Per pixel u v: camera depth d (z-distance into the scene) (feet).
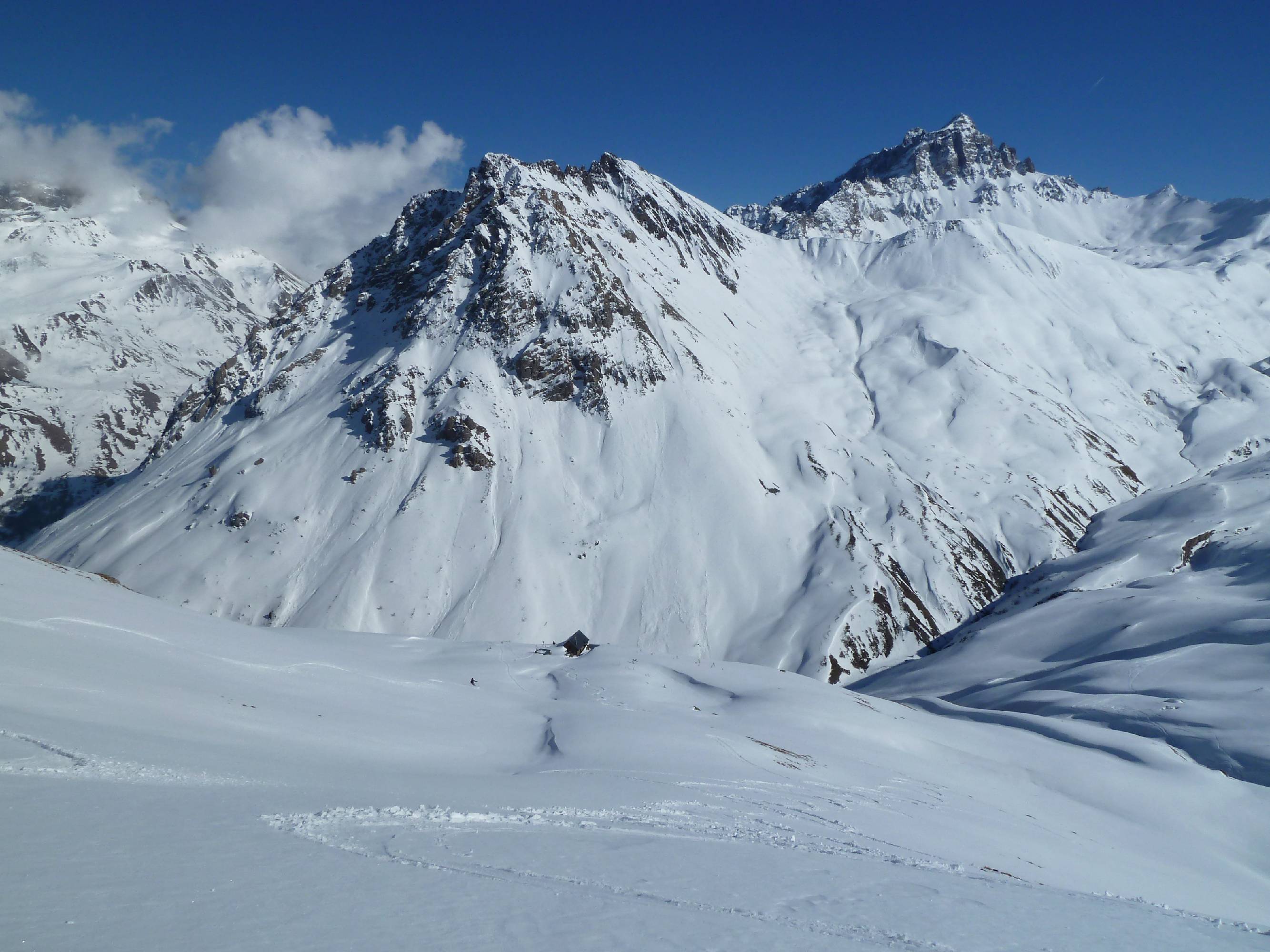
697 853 62.18
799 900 51.03
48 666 96.84
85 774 58.95
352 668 173.58
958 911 54.44
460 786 87.04
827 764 148.25
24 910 30.78
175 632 146.00
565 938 35.96
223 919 32.73
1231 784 182.09
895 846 86.28
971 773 173.17
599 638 435.53
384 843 51.39
